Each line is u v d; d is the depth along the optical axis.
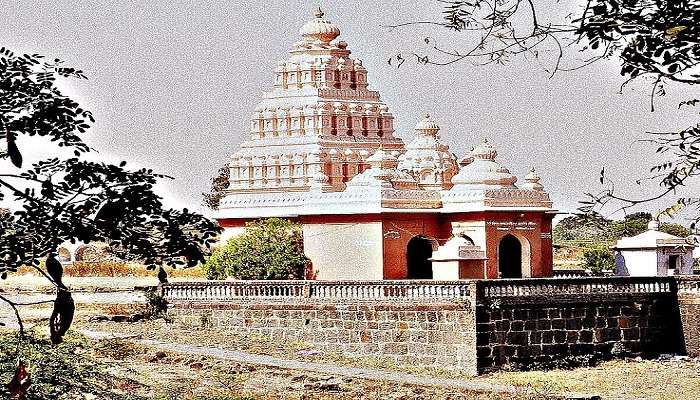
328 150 82.38
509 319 56.62
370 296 58.97
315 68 85.38
